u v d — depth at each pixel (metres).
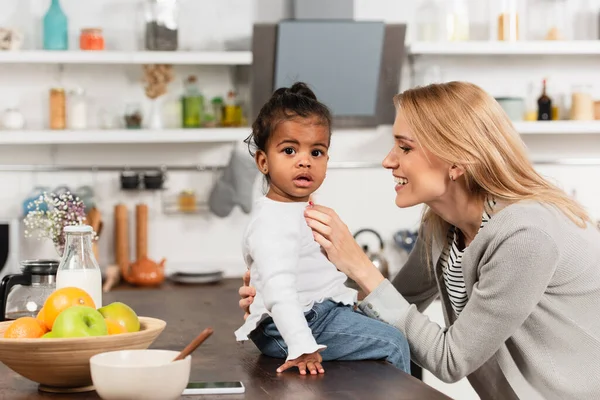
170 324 2.26
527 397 1.93
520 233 1.76
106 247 4.82
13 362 1.46
